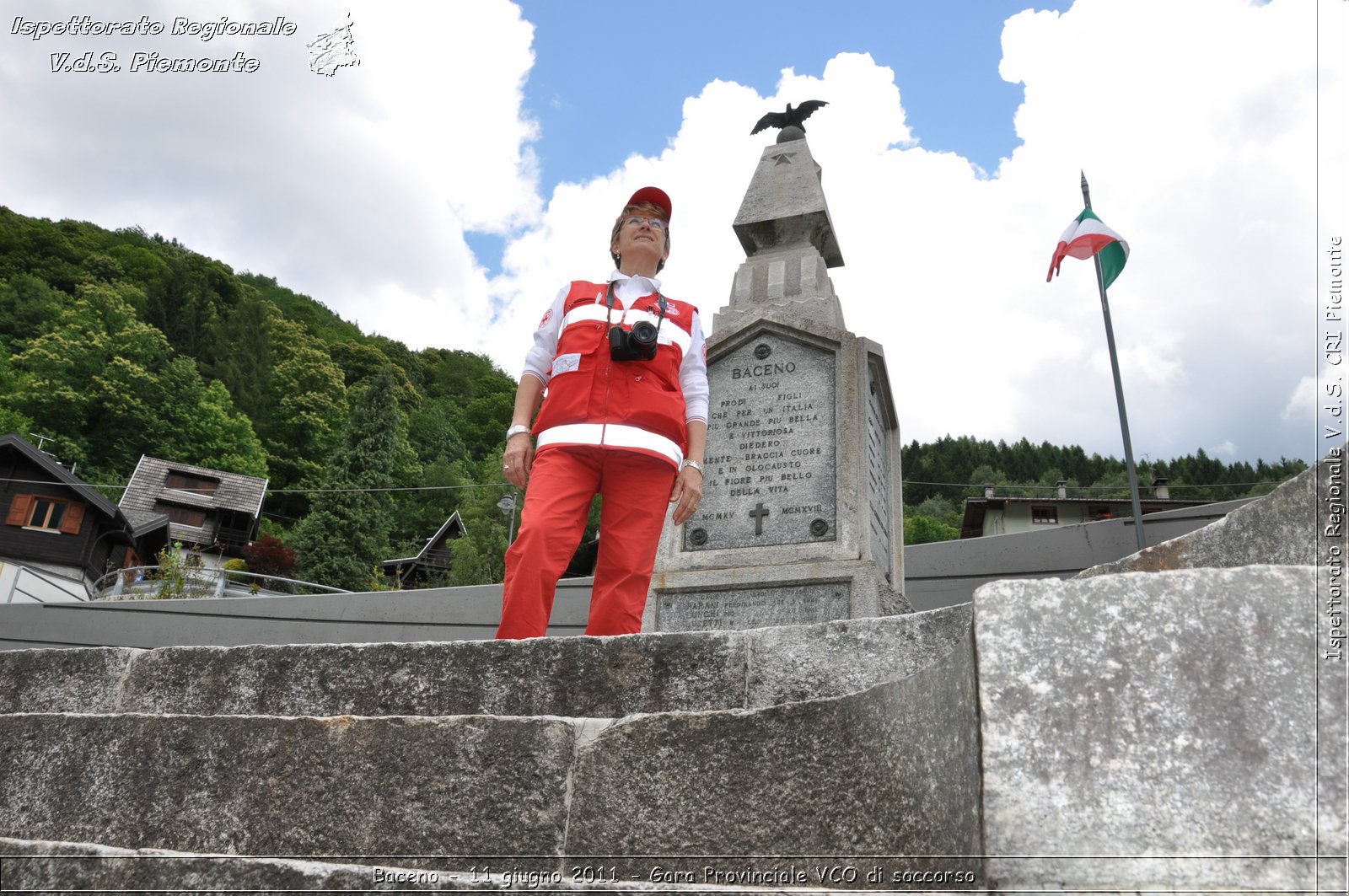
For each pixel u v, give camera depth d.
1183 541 2.64
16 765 2.68
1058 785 1.60
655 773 2.21
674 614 6.89
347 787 2.35
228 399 55.31
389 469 44.16
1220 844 1.52
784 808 2.10
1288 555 2.44
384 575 35.38
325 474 43.38
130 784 2.54
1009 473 53.12
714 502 7.23
